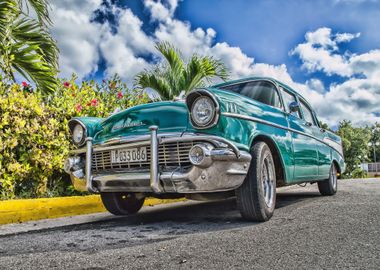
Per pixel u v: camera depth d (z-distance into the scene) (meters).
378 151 84.38
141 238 2.84
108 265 2.06
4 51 5.69
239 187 3.30
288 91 4.80
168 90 9.50
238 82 4.32
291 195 6.34
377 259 2.08
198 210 4.57
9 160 4.62
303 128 4.57
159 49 9.45
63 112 5.28
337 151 6.20
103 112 6.07
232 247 2.40
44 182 5.00
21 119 4.66
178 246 2.47
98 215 4.42
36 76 6.21
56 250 2.48
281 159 3.79
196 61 9.47
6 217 3.84
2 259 2.27
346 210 3.92
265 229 2.99
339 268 1.94
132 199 4.28
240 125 3.19
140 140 3.18
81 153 3.74
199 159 2.86
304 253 2.22
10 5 5.84
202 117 3.01
